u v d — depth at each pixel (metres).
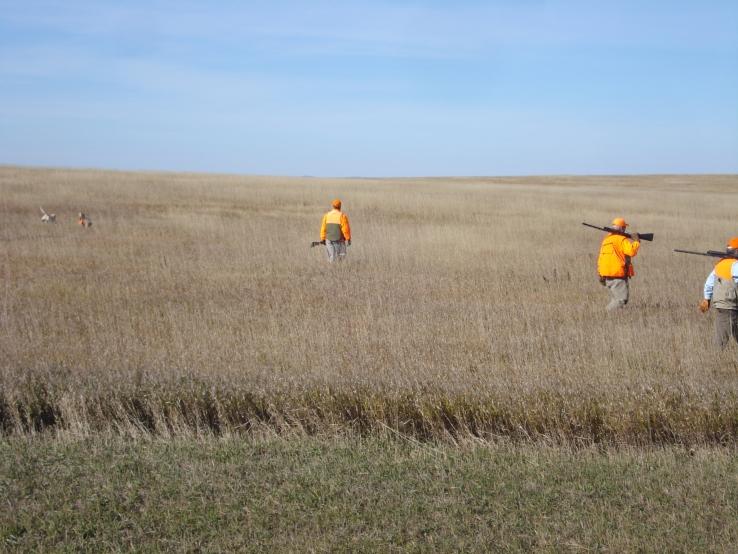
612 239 13.74
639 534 5.00
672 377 8.51
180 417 7.61
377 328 11.55
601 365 9.02
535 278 17.88
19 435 7.14
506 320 12.32
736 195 53.31
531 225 31.30
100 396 7.85
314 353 9.79
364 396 7.74
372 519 5.31
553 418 7.41
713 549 4.82
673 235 28.94
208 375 8.42
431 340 10.70
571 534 5.06
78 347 10.09
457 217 34.22
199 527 5.22
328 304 14.12
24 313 12.53
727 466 6.27
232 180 49.19
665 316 12.91
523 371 8.78
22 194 35.56
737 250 10.30
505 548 4.89
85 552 4.95
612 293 13.80
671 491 5.69
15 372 8.46
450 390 7.79
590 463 6.39
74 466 6.25
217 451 6.63
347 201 38.56
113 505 5.51
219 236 25.75
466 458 6.55
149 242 23.64
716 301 10.29
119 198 37.00
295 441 7.00
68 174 47.34
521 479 6.00
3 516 5.34
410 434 7.42
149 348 10.13
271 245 23.06
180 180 47.19
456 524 5.21
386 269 18.94
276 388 7.91
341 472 6.16
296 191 42.53
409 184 57.00
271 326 11.57
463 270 18.94
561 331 11.20
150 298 14.55
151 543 5.02
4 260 19.19
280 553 4.88
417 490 5.80
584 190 56.75
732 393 7.60
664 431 7.29
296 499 5.63
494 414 7.51
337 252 20.03
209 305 13.74
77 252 20.86
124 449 6.71
